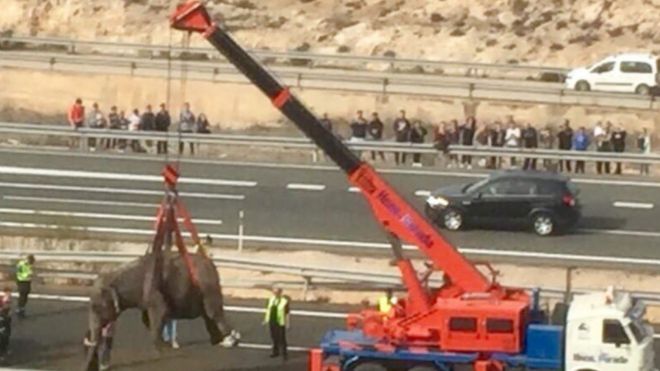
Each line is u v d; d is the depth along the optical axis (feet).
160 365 124.67
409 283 116.47
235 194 172.35
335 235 158.30
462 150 186.19
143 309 117.29
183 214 116.26
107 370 122.62
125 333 133.39
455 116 212.23
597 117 209.77
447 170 185.47
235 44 114.73
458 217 161.38
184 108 195.72
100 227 159.63
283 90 115.96
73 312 138.62
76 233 152.87
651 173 188.96
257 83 115.75
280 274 145.48
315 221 163.02
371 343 115.34
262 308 140.97
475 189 162.09
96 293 117.60
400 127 192.95
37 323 135.44
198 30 114.32
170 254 116.06
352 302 142.61
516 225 161.27
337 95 214.48
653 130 208.54
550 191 161.07
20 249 151.02
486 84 212.64
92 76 218.59
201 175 179.52
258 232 159.02
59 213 163.02
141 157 188.24
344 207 168.55
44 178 177.58
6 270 144.56
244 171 181.88
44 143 197.88
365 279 141.38
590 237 160.86
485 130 194.59
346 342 115.55
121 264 143.84
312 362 115.24
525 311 115.24
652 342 116.06
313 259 149.59
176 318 118.11
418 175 182.50
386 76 214.48
